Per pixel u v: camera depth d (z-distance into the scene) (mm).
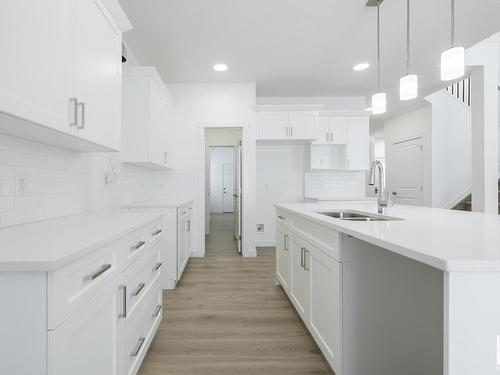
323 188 5004
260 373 1613
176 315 2318
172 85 4254
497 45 3543
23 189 1480
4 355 761
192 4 2406
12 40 939
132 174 3232
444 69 1839
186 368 1650
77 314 890
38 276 763
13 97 945
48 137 1431
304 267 1970
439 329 1489
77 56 1357
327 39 2988
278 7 2459
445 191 5047
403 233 1153
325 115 4598
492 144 3518
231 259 4137
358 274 1441
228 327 2125
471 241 992
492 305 760
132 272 1391
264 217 5113
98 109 1593
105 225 1409
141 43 3059
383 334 1460
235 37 2947
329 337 1559
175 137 4254
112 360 1167
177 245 2949
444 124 5055
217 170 11930
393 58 3428
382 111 2477
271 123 4293
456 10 2496
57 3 1198
